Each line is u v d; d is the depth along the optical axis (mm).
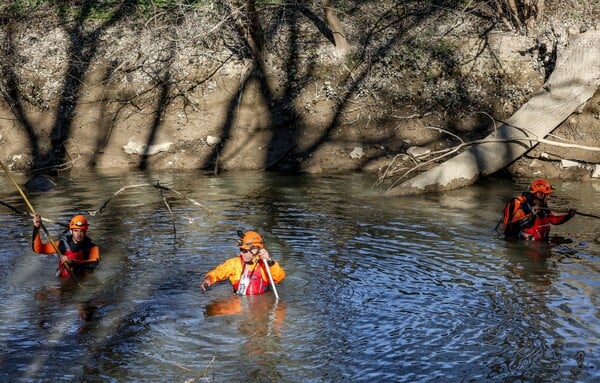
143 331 8180
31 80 20031
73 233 10133
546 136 17547
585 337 7988
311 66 19844
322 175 17406
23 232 12508
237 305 8961
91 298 9227
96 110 19500
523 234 11977
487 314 8672
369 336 8039
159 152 18672
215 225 12812
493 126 18453
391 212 13844
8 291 9500
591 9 20078
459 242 11820
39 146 18891
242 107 19312
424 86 19250
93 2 22188
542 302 9055
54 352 7660
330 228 12641
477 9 20891
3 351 7691
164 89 19734
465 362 7402
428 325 8336
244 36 19312
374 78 19500
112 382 7008
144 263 10656
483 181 16719
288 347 7746
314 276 10078
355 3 21531
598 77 17422
